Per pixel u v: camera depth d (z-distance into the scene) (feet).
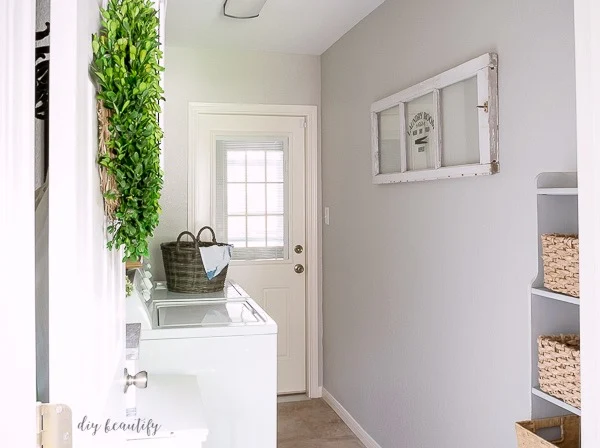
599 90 2.68
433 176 7.78
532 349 5.19
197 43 12.12
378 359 9.98
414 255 8.63
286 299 13.09
